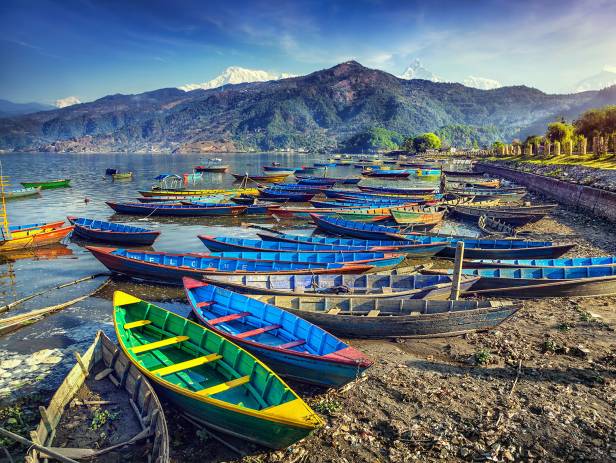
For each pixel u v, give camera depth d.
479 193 54.81
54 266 28.28
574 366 14.14
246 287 19.06
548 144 79.62
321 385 13.23
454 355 15.28
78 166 150.75
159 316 15.77
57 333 18.20
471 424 11.38
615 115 78.88
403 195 55.75
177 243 35.22
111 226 35.69
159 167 146.38
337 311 17.53
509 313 16.28
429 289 18.83
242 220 45.53
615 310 19.11
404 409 12.20
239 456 10.70
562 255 28.08
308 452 10.64
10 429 11.86
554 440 10.64
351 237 35.72
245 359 12.60
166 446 9.34
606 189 41.88
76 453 10.41
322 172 118.50
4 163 171.75
